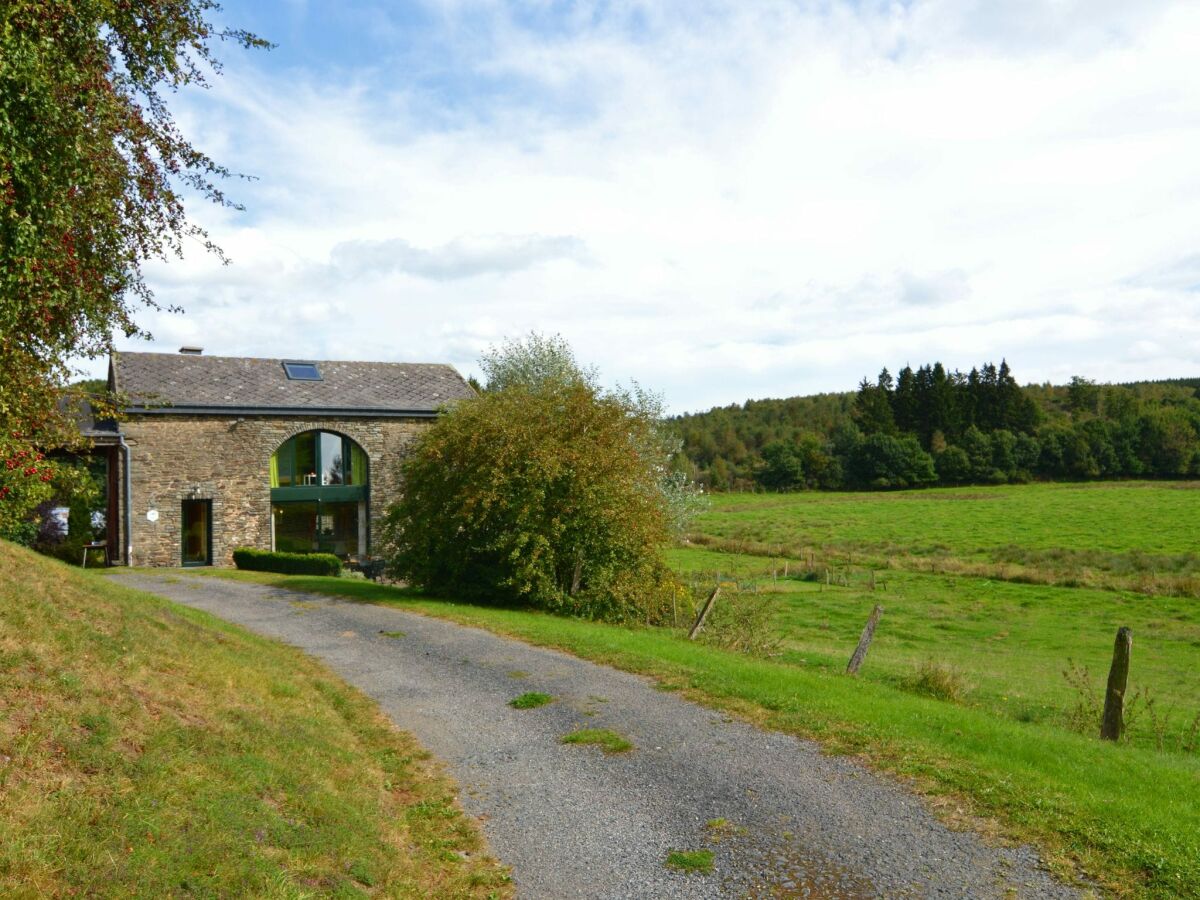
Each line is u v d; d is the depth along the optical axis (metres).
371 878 5.05
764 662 12.88
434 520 18.80
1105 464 92.19
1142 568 37.81
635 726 8.48
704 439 115.94
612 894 5.12
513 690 10.14
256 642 11.51
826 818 6.09
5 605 6.77
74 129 7.25
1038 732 8.80
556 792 6.85
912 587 33.56
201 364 28.47
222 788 5.41
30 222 6.81
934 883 5.08
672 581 20.69
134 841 4.42
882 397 109.69
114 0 7.72
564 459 18.06
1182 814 6.18
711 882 5.23
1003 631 24.59
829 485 94.50
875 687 10.63
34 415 9.52
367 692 10.14
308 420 28.12
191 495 26.31
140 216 9.08
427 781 7.18
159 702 6.46
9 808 4.25
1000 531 53.06
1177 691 16.94
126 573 22.61
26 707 5.34
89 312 8.94
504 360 33.53
